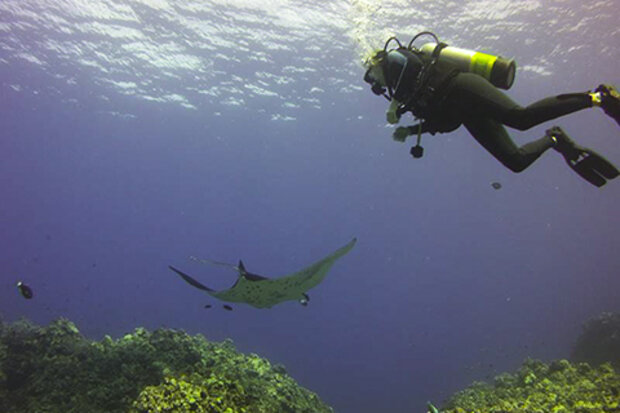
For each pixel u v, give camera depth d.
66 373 7.86
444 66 2.86
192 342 9.44
